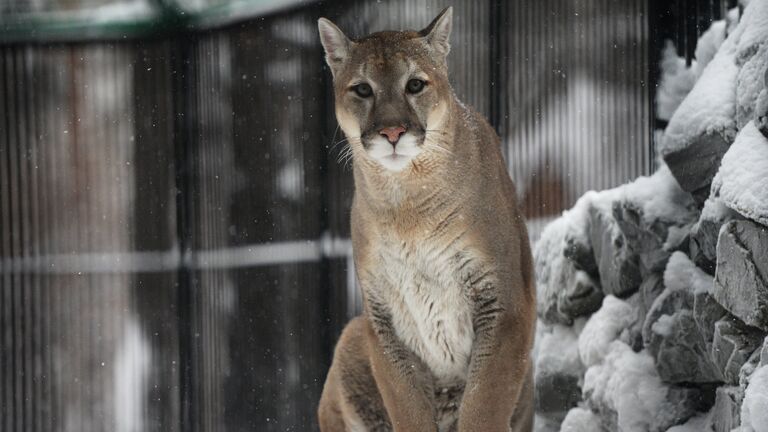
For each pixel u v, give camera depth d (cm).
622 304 954
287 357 1305
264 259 1322
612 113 1144
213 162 1338
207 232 1338
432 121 847
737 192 734
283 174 1308
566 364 1046
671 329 859
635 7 1131
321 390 1275
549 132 1174
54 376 1315
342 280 1269
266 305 1320
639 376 880
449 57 1227
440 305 878
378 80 855
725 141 841
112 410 1316
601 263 1008
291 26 1302
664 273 884
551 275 1095
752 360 715
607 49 1145
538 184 1180
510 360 860
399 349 905
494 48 1197
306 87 1288
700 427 825
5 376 1316
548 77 1173
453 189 848
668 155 891
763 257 709
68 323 1319
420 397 905
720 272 761
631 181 1130
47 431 1316
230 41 1342
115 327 1321
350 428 995
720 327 762
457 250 857
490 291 860
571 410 963
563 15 1166
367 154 845
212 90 1341
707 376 839
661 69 1117
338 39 900
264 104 1320
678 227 897
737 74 852
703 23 1092
